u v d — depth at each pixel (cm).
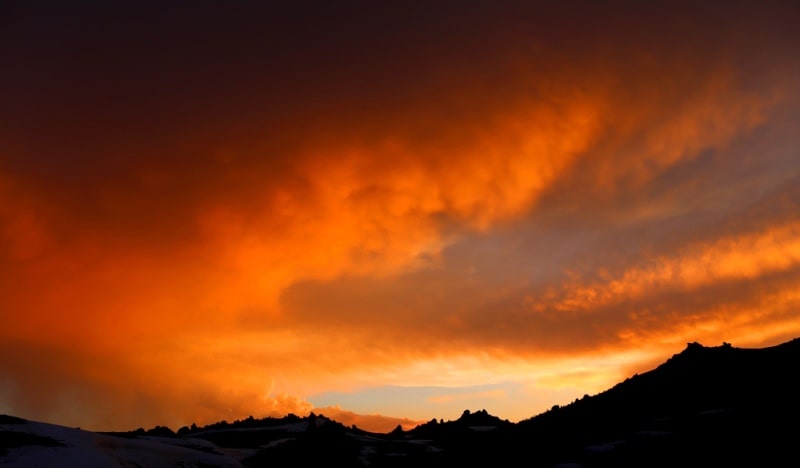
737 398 7375
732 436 6072
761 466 5312
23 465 6419
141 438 10406
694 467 5666
